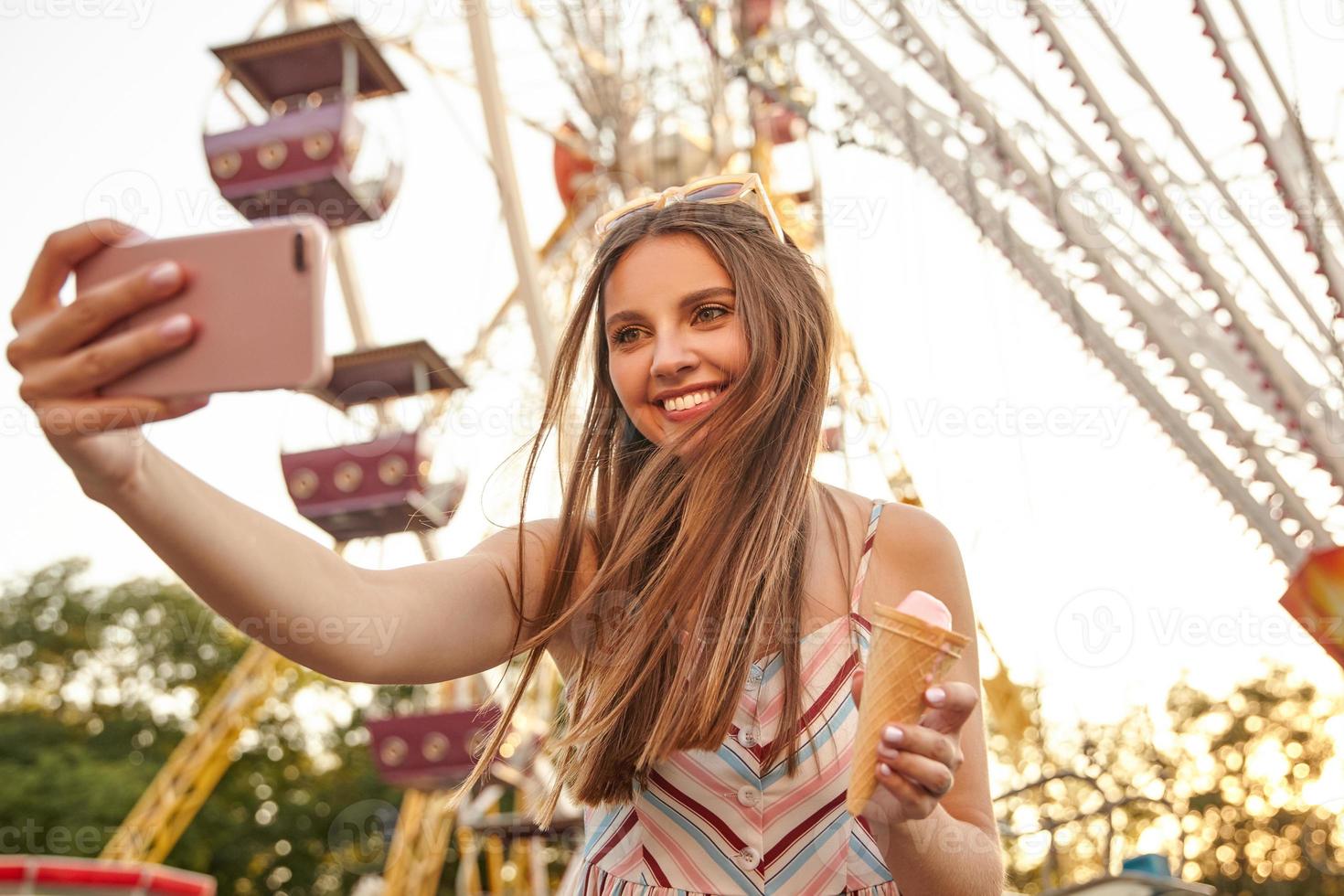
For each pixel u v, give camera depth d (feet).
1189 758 84.64
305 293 3.13
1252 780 83.51
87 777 107.14
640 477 5.68
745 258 5.68
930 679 4.21
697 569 5.24
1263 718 85.61
